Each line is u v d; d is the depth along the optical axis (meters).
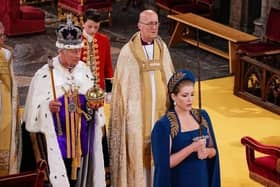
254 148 21.06
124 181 19.91
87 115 18.78
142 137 19.72
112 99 19.77
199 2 41.19
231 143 26.66
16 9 40.06
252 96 30.81
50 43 39.44
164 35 41.34
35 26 40.84
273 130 28.02
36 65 35.50
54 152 18.34
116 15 45.53
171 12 40.94
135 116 19.55
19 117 19.17
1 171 18.92
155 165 16.89
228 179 23.91
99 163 19.12
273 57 32.75
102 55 22.33
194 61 36.44
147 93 19.62
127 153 19.81
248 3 40.09
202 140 16.62
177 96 16.66
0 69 18.66
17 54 37.19
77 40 18.20
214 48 37.25
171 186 16.92
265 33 33.38
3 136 18.78
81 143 18.84
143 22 19.31
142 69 19.53
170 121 16.77
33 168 19.31
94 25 21.97
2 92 18.72
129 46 19.61
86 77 18.95
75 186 19.17
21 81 32.81
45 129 18.28
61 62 18.59
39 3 47.47
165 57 19.86
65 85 18.50
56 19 44.25
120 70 19.58
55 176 18.34
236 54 31.38
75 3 42.22
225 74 34.41
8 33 40.28
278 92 29.91
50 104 18.22
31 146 19.20
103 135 19.95
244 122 28.70
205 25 36.25
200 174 16.86
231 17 41.06
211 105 30.34
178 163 16.75
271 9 33.31
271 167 20.80
